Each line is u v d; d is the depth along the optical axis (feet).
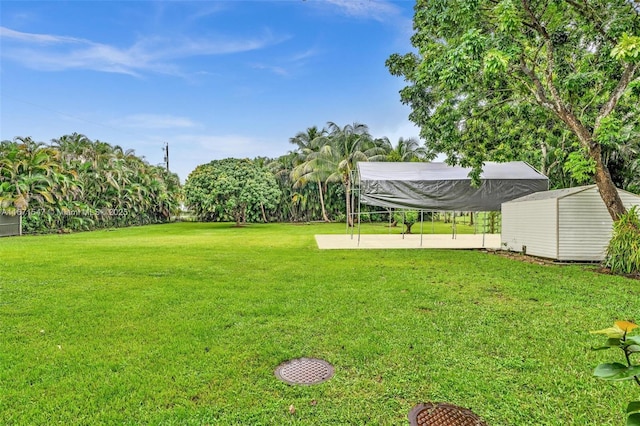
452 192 37.42
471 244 39.73
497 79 26.14
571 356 9.76
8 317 13.07
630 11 21.49
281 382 8.38
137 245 38.37
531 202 29.30
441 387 8.17
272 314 13.44
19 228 55.77
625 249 21.18
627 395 7.75
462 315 13.32
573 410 7.28
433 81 23.56
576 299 15.55
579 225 26.00
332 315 13.25
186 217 111.55
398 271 22.13
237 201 79.30
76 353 9.94
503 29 19.71
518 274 21.16
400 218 63.93
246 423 6.86
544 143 45.11
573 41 24.91
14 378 8.50
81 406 7.39
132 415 7.10
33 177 57.98
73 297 15.92
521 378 8.56
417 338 11.04
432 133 29.01
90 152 77.56
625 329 3.87
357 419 7.00
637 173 43.62
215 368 9.06
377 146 94.02
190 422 6.88
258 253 31.30
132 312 13.71
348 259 27.50
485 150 32.37
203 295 16.26
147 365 9.23
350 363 9.38
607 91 25.39
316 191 103.35
